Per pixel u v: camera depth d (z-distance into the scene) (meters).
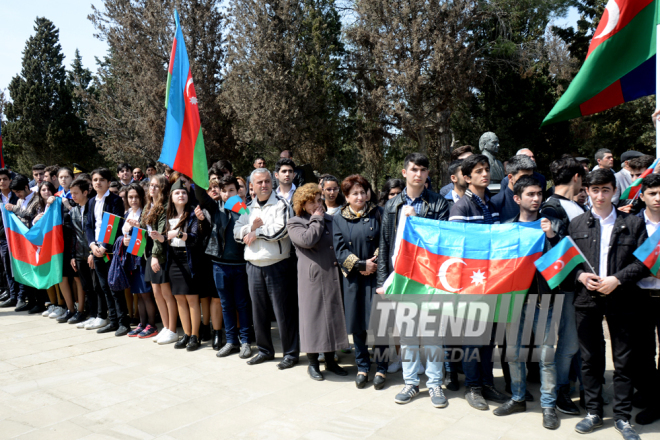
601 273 3.36
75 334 6.15
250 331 5.30
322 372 4.72
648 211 3.58
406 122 17.89
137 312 6.60
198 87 20.70
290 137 19.16
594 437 3.34
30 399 4.11
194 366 4.89
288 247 4.82
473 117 20.83
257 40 18.72
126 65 21.61
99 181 6.21
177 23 4.85
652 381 3.52
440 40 16.83
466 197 4.02
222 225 5.08
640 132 16.33
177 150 4.76
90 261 6.18
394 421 3.61
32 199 7.29
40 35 35.41
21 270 6.82
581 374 3.82
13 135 34.41
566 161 3.92
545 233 3.60
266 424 3.59
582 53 17.53
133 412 3.83
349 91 23.38
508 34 20.05
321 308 4.38
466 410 3.80
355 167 23.53
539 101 17.95
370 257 4.28
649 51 4.72
